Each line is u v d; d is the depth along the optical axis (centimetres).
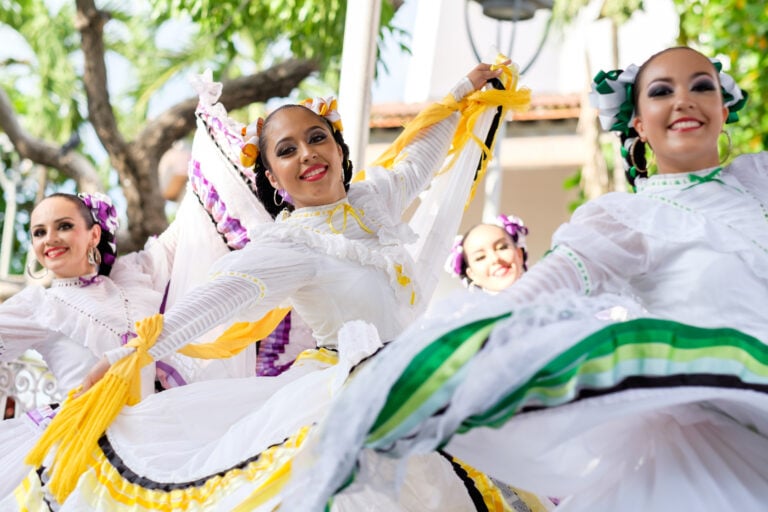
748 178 311
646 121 317
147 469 339
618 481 276
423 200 438
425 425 247
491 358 246
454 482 345
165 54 1426
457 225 434
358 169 517
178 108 1063
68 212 457
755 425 272
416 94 1202
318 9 1051
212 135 471
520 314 253
